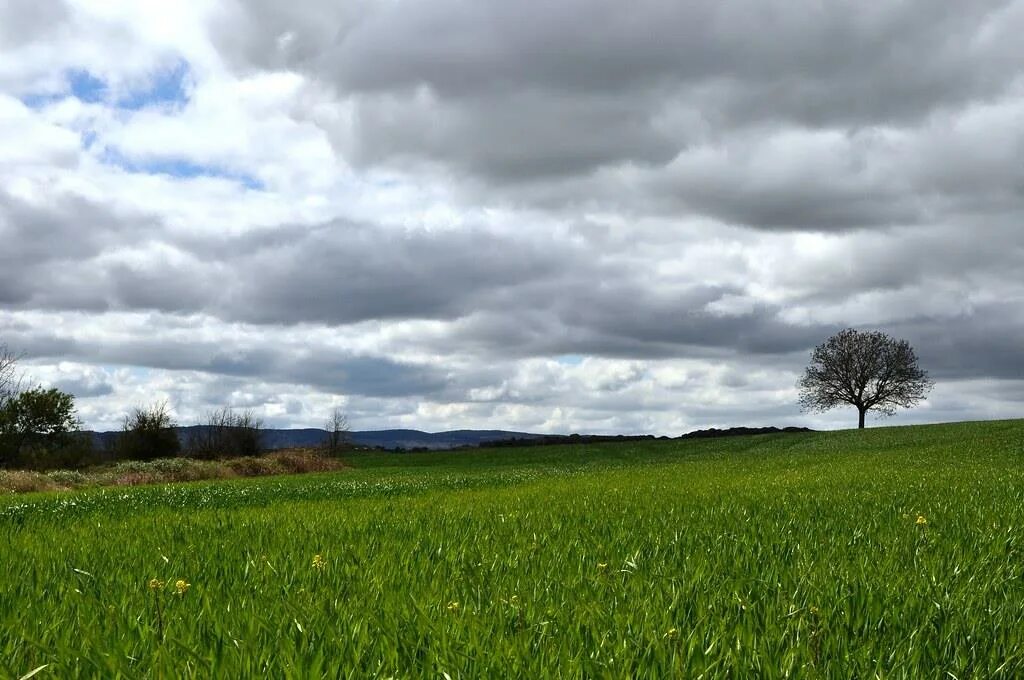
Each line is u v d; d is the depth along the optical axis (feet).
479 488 72.74
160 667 10.61
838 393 304.09
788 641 12.79
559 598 16.63
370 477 123.85
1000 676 11.32
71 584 19.04
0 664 11.67
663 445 265.75
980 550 22.98
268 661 11.53
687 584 17.53
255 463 169.27
